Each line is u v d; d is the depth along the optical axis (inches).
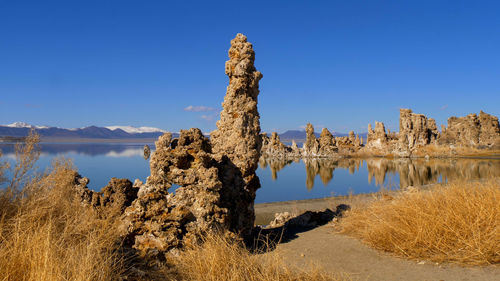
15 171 222.5
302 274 207.3
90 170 2433.6
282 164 3735.2
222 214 283.7
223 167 349.4
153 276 200.5
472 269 201.3
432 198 288.8
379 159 3934.5
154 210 262.1
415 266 218.5
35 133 236.1
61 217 224.5
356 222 342.0
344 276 211.8
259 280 186.2
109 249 205.5
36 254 161.3
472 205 257.1
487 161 2815.0
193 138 333.1
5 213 200.7
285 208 939.3
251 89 405.4
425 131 4170.8
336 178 2177.7
